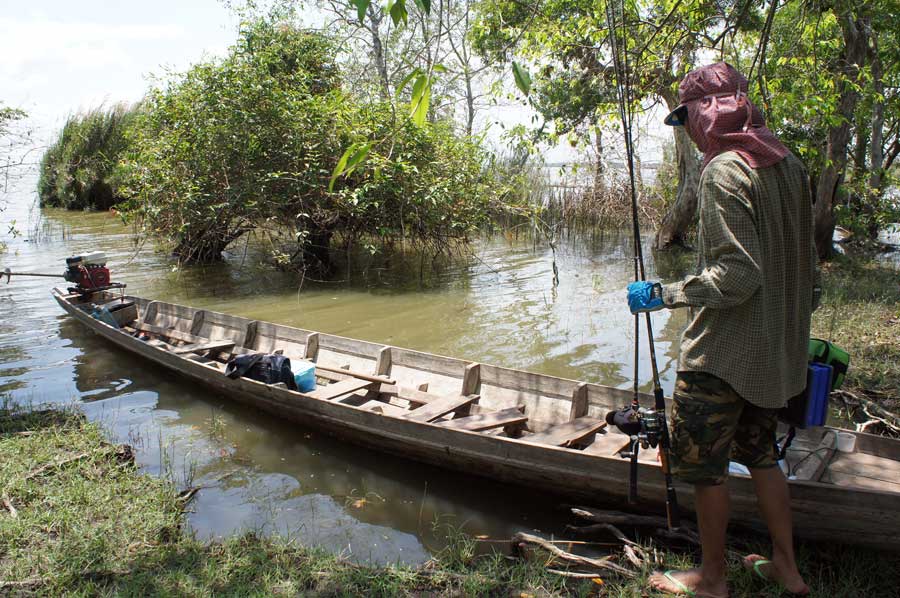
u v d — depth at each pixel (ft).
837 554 10.89
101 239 52.70
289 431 17.90
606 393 15.71
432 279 37.70
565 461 12.80
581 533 12.59
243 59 37.88
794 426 9.16
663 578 9.95
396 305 31.94
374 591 10.49
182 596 10.30
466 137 41.24
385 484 14.97
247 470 15.64
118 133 71.20
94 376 22.52
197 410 19.43
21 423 17.33
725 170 8.25
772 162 8.35
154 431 17.88
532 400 16.96
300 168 36.60
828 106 24.39
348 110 36.47
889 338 23.02
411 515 13.58
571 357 23.75
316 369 21.57
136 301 29.25
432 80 8.62
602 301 31.73
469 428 15.16
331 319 29.60
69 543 11.64
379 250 41.04
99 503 13.20
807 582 10.06
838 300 28.02
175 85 38.45
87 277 30.07
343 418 16.39
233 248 47.98
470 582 10.55
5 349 25.50
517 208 43.29
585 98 27.45
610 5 10.46
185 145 36.06
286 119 35.53
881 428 16.58
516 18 27.71
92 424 17.48
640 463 11.92
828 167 38.60
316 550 11.84
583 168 55.42
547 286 35.22
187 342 25.07
